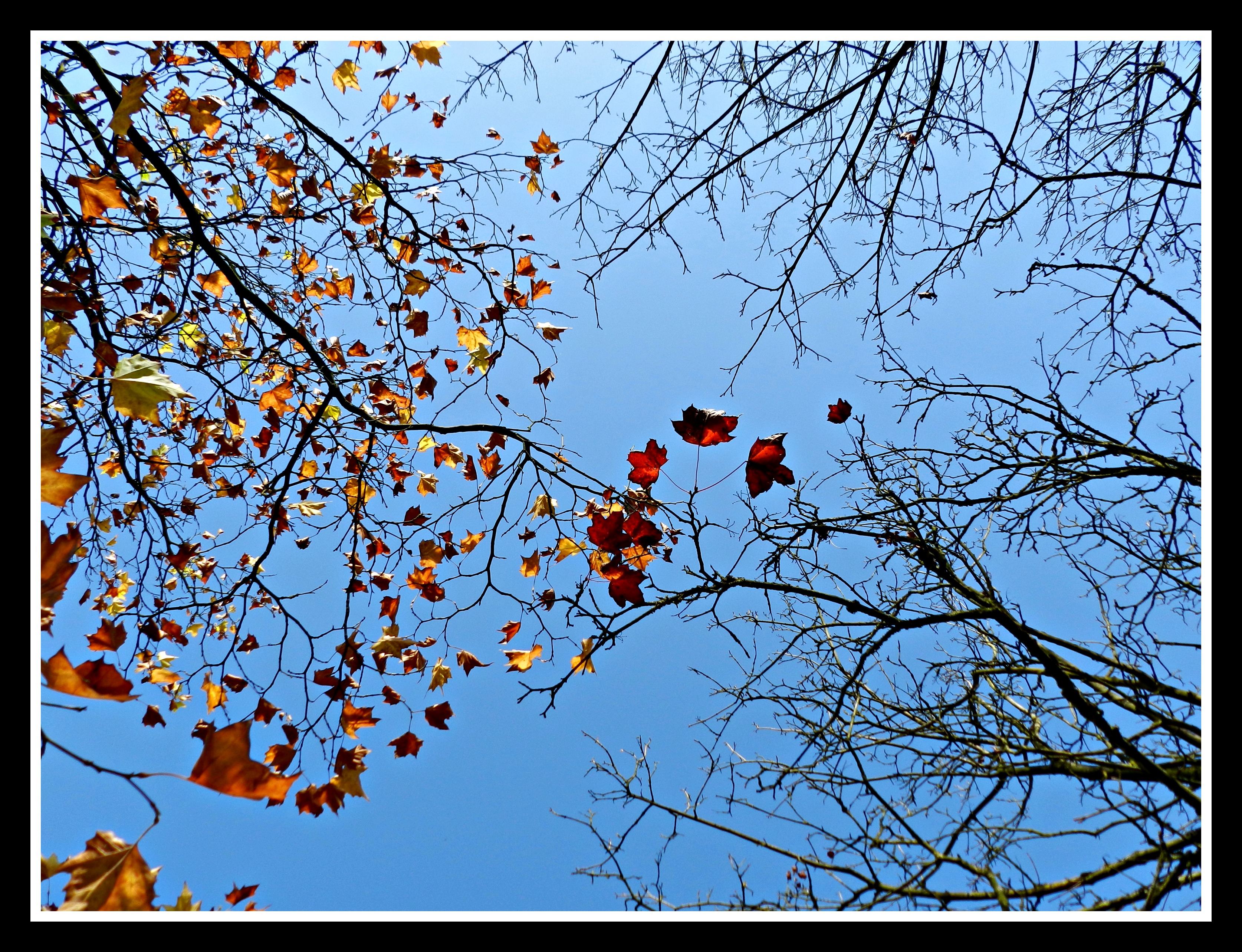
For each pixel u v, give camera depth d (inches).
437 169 137.8
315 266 145.7
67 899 45.6
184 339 130.8
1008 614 102.0
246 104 121.8
